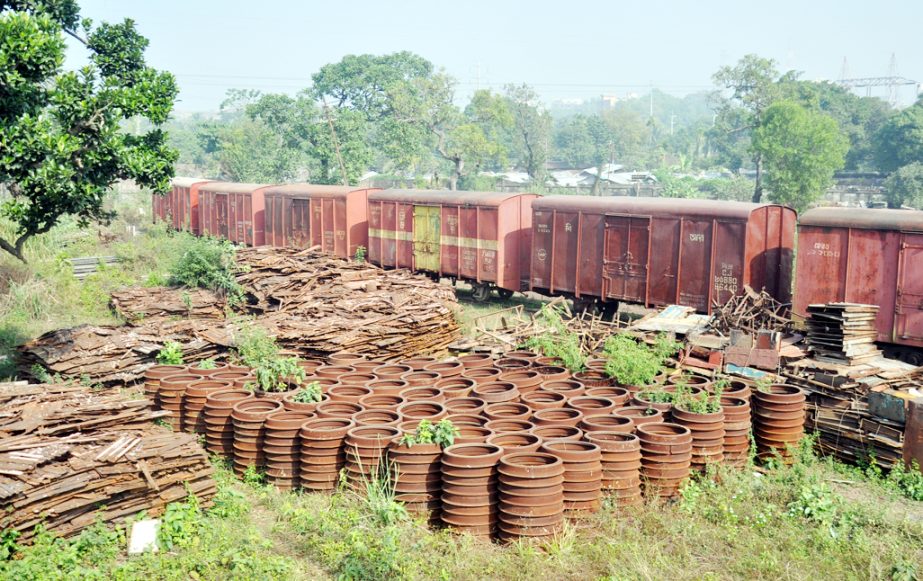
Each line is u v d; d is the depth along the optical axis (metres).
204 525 9.70
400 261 31.11
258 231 39.53
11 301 23.28
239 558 8.85
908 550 9.49
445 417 11.55
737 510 10.46
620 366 13.73
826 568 9.11
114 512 9.51
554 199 24.56
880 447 12.18
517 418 11.54
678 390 12.26
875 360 14.25
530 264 25.66
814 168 56.22
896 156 81.19
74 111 14.27
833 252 17.61
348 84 77.19
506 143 119.75
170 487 10.04
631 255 21.92
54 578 8.25
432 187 71.75
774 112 57.84
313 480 10.78
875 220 17.00
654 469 10.75
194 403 12.62
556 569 8.96
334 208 33.53
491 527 9.71
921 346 16.31
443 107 71.31
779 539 9.77
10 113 13.70
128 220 49.41
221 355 16.83
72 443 9.87
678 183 87.19
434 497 10.05
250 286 23.00
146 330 17.03
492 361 15.13
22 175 13.81
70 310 23.77
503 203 26.03
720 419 11.47
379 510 9.66
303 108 65.19
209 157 108.56
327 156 62.94
